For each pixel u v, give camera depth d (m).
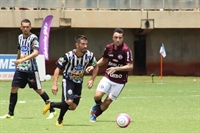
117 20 73.00
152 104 36.81
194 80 69.44
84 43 23.17
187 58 78.50
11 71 55.19
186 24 73.88
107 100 26.34
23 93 47.09
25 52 26.84
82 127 23.75
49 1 72.19
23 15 71.00
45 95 27.64
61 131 22.23
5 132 21.88
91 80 24.14
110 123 25.58
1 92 47.75
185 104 36.75
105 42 77.62
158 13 73.38
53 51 76.94
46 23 58.31
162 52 64.25
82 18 72.50
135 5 73.75
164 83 63.03
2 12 70.62
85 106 35.31
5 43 75.81
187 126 24.44
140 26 73.12
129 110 32.59
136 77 73.75
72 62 23.30
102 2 73.25
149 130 22.86
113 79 26.22
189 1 74.62
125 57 25.98
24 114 29.83
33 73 27.19
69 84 23.56
